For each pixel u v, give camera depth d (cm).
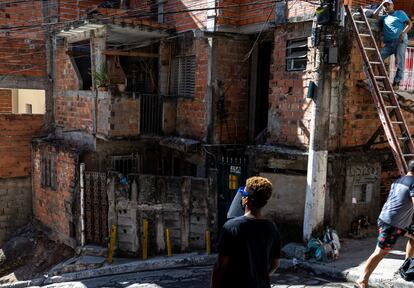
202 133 1120
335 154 885
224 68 1095
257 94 1143
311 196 852
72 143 1284
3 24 1319
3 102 1695
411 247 665
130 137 1145
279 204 939
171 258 962
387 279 680
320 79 841
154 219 1019
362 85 896
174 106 1209
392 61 939
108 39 1217
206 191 985
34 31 1366
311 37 854
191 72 1164
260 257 371
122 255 1039
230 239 370
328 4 782
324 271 777
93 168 1175
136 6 1341
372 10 906
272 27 981
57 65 1370
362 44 827
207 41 1083
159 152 1279
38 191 1373
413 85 969
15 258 1280
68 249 1204
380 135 962
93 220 1092
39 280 933
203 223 996
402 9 1023
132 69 1275
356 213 943
